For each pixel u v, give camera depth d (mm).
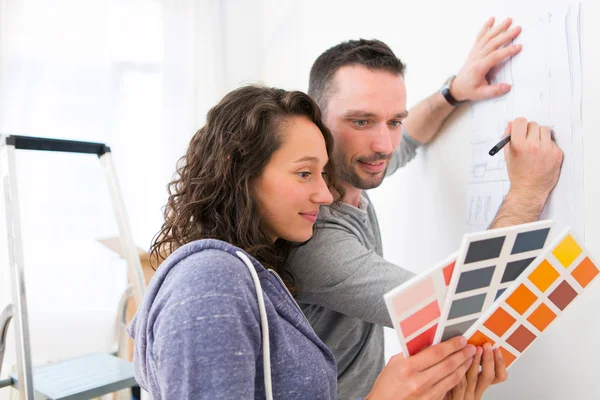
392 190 1590
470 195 1209
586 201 912
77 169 2855
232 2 3123
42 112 2828
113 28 2992
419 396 683
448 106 1253
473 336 707
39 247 2768
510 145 1045
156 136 3029
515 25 1073
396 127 1104
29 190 2760
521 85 1049
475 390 766
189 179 822
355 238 978
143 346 656
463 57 1247
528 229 645
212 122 816
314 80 1142
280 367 654
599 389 916
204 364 545
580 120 917
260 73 3035
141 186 3004
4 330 1343
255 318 619
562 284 714
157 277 664
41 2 2844
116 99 2980
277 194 785
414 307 642
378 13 1646
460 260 622
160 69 3051
